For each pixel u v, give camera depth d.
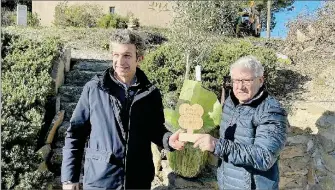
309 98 5.84
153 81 5.74
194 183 3.85
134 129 2.52
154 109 2.66
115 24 13.46
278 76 6.80
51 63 5.61
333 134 3.70
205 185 3.85
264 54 6.25
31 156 3.77
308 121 4.21
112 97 2.50
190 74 5.72
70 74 6.31
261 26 13.16
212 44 6.46
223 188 2.57
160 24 14.27
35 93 4.61
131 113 2.51
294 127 4.20
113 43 2.52
